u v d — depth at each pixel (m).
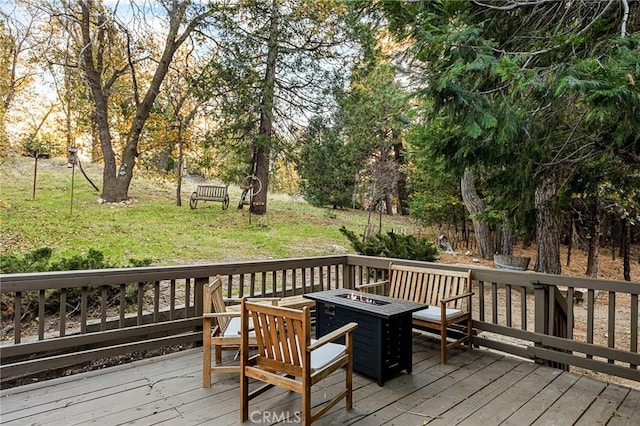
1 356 2.75
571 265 11.94
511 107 2.98
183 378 3.06
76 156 10.49
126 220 10.18
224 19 10.75
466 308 3.81
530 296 7.76
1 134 7.62
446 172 3.77
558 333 3.78
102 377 3.05
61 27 7.54
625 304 7.70
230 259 8.05
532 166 3.53
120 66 11.05
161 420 2.44
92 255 4.82
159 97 12.38
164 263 7.22
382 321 3.01
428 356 3.65
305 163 12.55
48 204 10.60
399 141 13.28
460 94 2.88
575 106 3.07
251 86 11.40
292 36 11.66
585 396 2.86
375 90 11.94
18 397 2.69
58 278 2.98
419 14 2.80
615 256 13.74
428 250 7.12
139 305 3.42
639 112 2.22
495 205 4.43
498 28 3.26
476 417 2.54
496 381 3.10
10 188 11.94
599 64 2.17
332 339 2.36
